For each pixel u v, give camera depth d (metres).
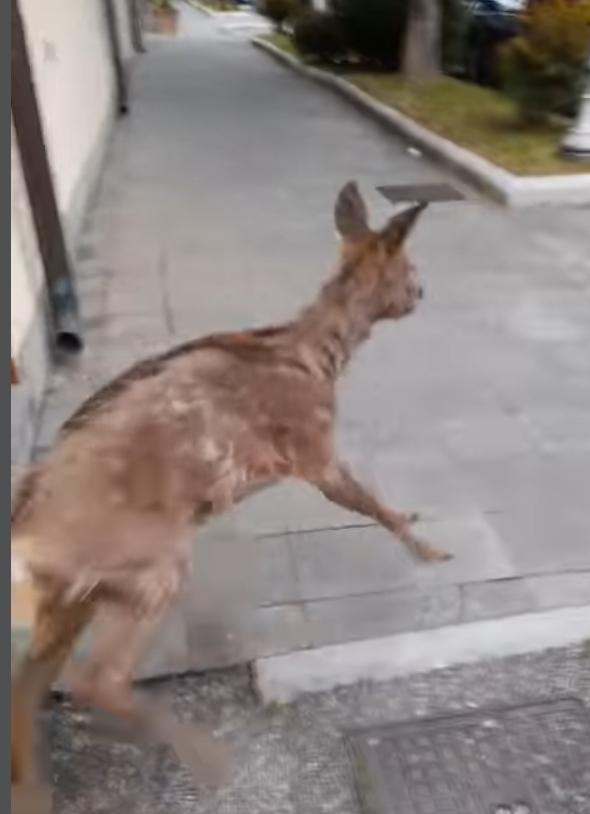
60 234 3.15
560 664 1.92
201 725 1.79
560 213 4.88
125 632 1.57
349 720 1.80
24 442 2.52
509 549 2.27
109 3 7.50
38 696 1.62
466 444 2.72
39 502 1.47
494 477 2.56
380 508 2.04
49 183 3.07
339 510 2.41
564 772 1.69
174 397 1.63
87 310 3.67
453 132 6.41
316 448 1.87
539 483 2.54
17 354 2.69
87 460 1.51
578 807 1.63
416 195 5.25
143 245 4.49
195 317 3.61
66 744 1.75
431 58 9.11
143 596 1.55
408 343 3.37
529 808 1.63
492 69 8.80
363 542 2.29
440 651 1.95
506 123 6.59
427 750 1.74
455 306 3.69
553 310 3.67
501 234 4.56
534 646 1.96
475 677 1.89
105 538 1.48
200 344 1.77
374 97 8.01
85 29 5.82
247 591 2.12
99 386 3.05
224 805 1.64
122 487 1.51
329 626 2.02
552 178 5.07
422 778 1.68
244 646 1.96
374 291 1.97
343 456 2.65
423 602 2.09
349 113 8.00
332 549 2.27
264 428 1.75
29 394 2.73
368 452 2.67
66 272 3.20
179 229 4.73
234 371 1.73
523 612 2.06
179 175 5.86
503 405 2.94
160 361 1.71
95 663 1.59
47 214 3.09
